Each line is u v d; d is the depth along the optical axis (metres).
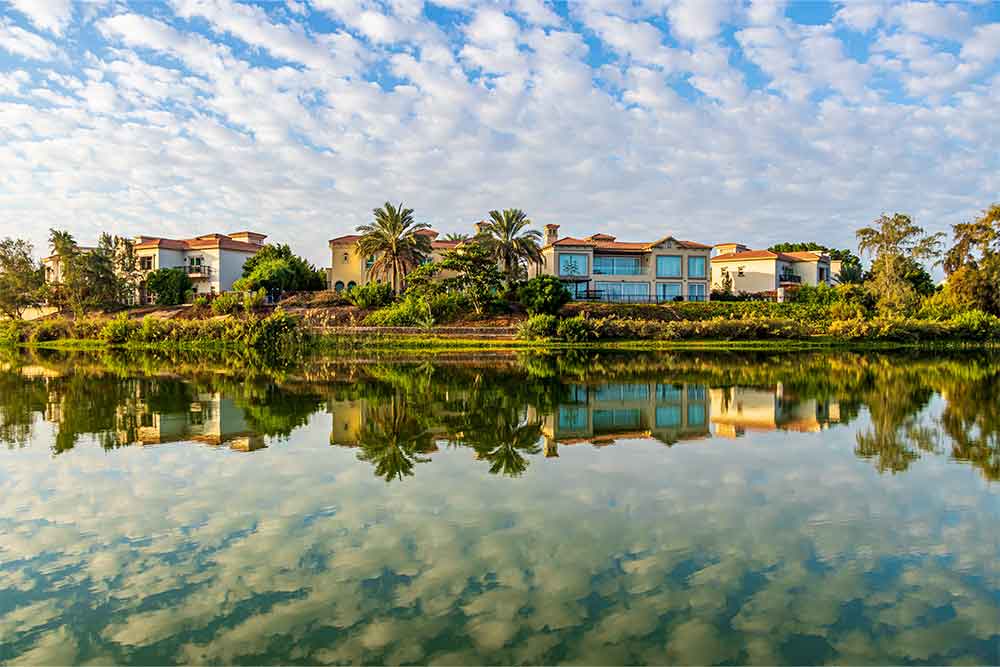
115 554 8.84
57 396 24.72
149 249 79.94
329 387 27.61
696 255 76.38
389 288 68.25
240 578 8.05
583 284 75.44
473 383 29.28
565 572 8.17
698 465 13.67
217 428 17.88
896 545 9.09
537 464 13.75
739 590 7.68
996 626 6.85
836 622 6.94
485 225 67.00
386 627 6.81
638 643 6.48
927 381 29.38
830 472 13.04
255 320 56.16
